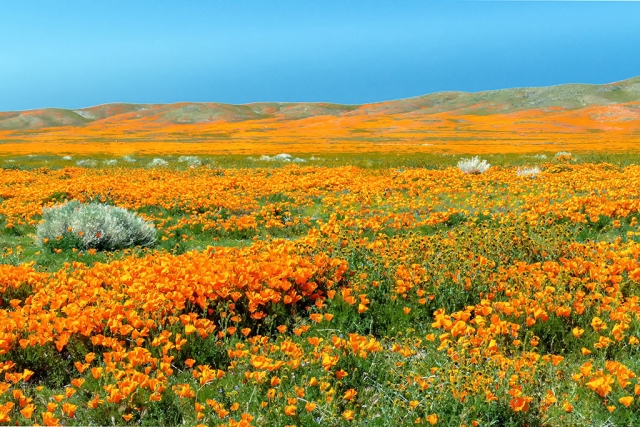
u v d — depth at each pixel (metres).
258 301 5.62
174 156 44.75
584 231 10.56
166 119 172.00
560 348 5.17
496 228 10.42
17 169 31.75
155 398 3.86
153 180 23.95
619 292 5.68
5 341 4.52
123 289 5.93
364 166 30.56
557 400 3.96
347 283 6.73
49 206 15.45
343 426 3.69
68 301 5.73
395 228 11.70
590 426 3.68
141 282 5.91
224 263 6.55
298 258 6.84
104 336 4.90
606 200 12.55
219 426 3.60
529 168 23.55
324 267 6.88
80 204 12.77
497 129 100.25
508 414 3.73
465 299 6.15
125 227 11.24
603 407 3.93
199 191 17.41
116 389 3.75
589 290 6.32
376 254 7.43
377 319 5.89
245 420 3.29
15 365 4.56
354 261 7.39
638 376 4.29
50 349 4.79
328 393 3.83
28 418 3.61
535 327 5.28
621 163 25.73
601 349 4.88
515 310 5.33
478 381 3.82
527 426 3.71
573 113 120.31
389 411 3.83
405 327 5.68
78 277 6.77
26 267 6.78
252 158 39.47
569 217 11.34
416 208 14.23
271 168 29.36
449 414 3.69
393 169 26.14
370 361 4.59
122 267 6.93
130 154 48.41
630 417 3.74
